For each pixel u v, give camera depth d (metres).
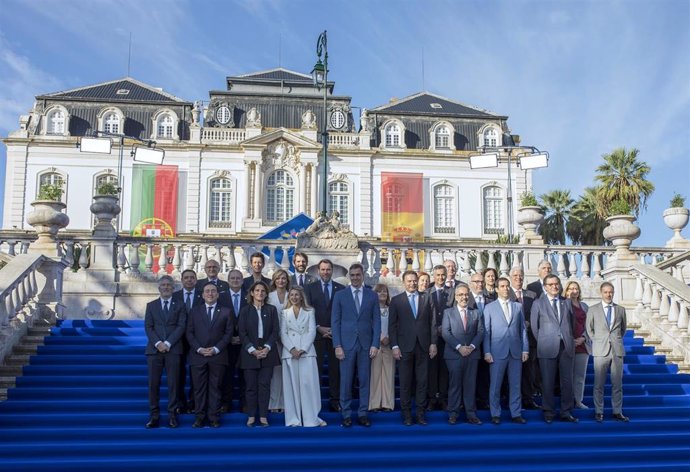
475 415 8.55
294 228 22.19
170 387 8.25
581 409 9.06
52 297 11.97
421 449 7.98
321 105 44.12
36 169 40.31
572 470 7.63
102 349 10.45
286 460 7.52
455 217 43.16
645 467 7.74
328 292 9.12
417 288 8.87
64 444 7.68
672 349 11.46
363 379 8.45
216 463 7.45
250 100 43.44
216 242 14.26
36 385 9.31
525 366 9.19
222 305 8.76
